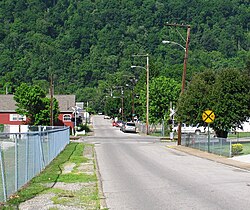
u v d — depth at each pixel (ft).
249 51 495.82
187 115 131.44
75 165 81.61
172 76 400.67
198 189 51.72
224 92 124.06
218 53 503.61
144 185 55.72
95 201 43.80
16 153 48.67
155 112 236.22
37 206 41.09
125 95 416.05
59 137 110.42
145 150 123.75
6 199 43.80
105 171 72.49
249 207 40.24
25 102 214.07
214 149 111.65
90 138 191.83
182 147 134.82
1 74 512.22
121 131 265.13
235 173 69.51
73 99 263.70
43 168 74.69
